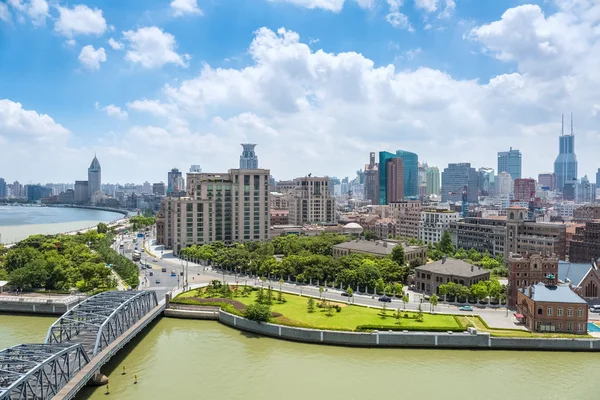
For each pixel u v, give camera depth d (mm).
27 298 163500
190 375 107312
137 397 95812
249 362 115625
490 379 106750
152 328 144375
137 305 136250
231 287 188125
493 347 125938
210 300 162375
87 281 185375
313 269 198000
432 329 129875
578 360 118562
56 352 87875
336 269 195625
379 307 158000
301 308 155625
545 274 159500
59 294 171625
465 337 126312
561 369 112750
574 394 99500
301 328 131750
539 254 167000
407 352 124000
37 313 159875
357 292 182125
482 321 140250
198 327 145750
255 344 129375
